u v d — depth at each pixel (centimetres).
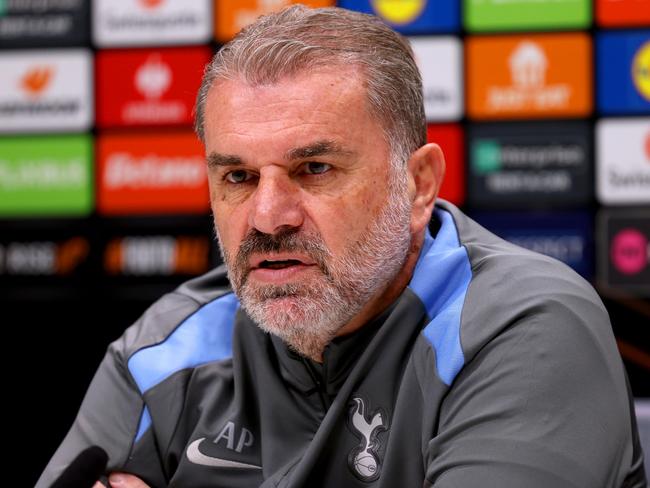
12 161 914
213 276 430
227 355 381
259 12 886
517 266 335
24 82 912
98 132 906
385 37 323
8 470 916
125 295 905
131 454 368
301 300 308
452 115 869
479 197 869
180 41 897
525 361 296
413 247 352
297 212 304
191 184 899
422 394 316
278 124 300
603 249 858
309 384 344
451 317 323
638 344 853
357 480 321
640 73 849
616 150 855
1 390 919
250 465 348
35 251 914
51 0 907
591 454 281
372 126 311
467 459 281
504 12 862
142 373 378
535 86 860
